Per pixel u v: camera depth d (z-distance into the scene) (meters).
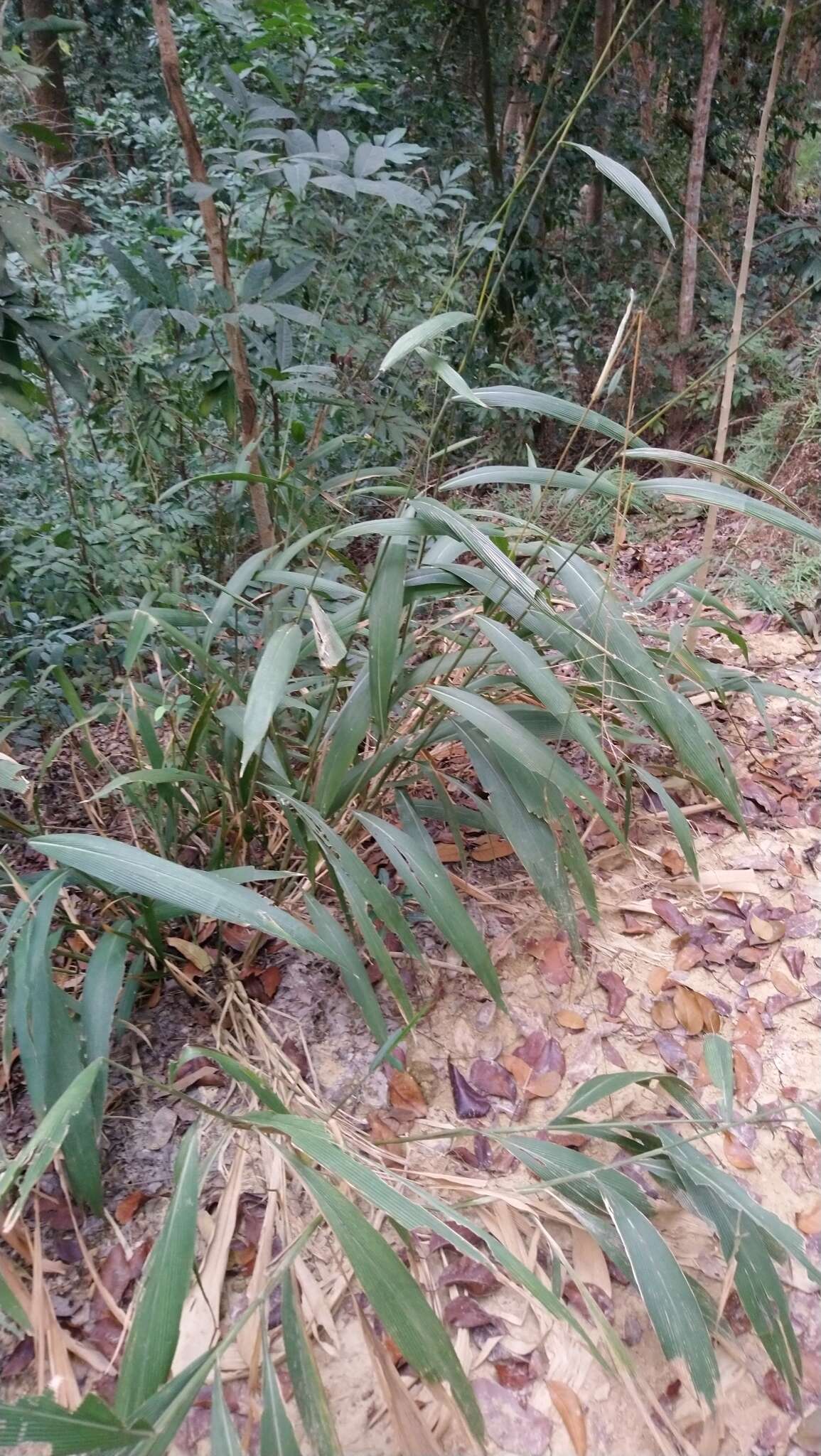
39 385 2.28
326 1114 1.25
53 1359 0.96
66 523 2.01
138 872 0.99
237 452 2.11
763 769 2.04
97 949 1.18
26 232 1.58
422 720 1.55
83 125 3.29
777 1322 0.96
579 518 3.31
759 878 1.74
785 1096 1.35
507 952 1.54
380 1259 0.72
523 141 4.35
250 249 2.40
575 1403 0.99
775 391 3.75
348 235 2.60
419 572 1.39
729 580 2.93
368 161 1.79
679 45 4.27
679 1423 0.98
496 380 3.89
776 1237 0.96
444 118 4.08
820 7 4.19
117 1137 1.22
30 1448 0.95
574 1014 1.45
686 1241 1.16
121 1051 1.33
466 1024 1.42
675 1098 1.14
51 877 1.16
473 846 1.77
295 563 1.95
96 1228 1.12
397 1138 1.20
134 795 1.43
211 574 2.43
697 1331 0.93
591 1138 1.26
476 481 1.37
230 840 1.52
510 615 1.37
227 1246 1.08
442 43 4.05
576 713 1.25
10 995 1.05
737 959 1.57
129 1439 0.65
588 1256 1.12
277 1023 1.40
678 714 1.32
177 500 2.44
